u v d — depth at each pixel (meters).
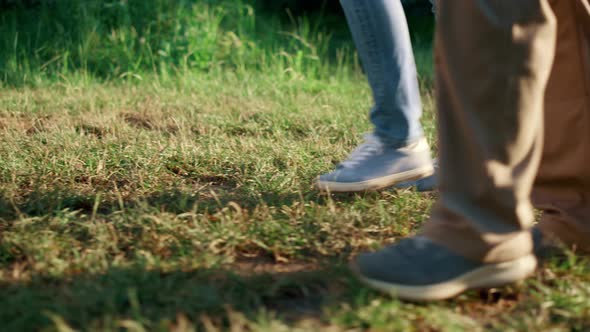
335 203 2.02
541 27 1.22
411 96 1.97
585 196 1.48
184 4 5.67
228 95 4.45
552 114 1.47
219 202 1.90
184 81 4.93
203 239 1.63
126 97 4.20
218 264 1.50
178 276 1.42
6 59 5.12
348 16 1.92
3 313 1.21
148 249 1.61
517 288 1.40
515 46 1.21
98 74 5.34
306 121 3.40
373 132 2.04
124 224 1.72
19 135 2.82
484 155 1.23
